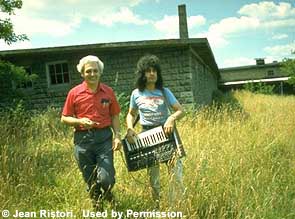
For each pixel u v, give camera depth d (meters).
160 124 4.69
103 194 4.50
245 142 7.48
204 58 20.67
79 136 4.49
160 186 4.84
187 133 7.81
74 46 14.80
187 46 14.58
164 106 4.71
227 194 4.79
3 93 13.42
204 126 8.88
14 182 5.12
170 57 14.77
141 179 5.36
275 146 7.71
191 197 4.43
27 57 15.90
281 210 4.83
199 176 4.96
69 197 5.04
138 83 4.71
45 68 15.84
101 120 4.48
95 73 4.43
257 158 6.71
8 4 10.17
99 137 4.46
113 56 15.34
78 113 4.50
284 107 15.41
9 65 12.23
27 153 6.45
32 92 15.91
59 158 6.53
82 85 4.55
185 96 14.66
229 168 5.66
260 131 8.55
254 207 4.80
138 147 4.59
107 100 4.52
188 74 14.61
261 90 39.28
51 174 5.67
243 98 28.17
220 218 4.31
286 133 8.54
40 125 9.30
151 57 4.70
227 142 7.16
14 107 12.59
